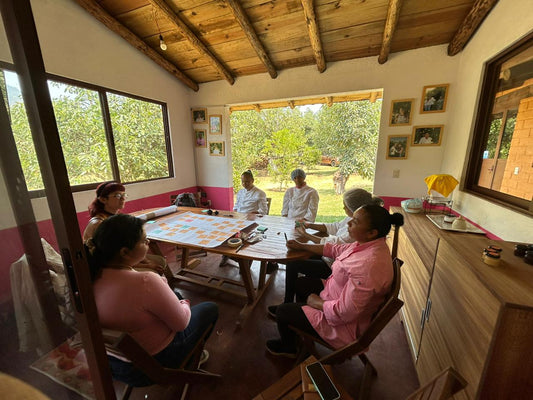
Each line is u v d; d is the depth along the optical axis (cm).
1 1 48
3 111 55
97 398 76
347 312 95
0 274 61
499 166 160
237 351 142
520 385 66
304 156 491
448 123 247
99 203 156
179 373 96
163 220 199
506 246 100
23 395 52
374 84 271
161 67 325
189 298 196
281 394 82
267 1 211
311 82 301
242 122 518
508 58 159
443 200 218
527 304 60
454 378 54
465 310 82
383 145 277
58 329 73
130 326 81
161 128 343
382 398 115
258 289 197
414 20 213
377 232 99
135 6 230
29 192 59
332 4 206
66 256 61
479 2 179
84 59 234
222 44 273
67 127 232
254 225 186
